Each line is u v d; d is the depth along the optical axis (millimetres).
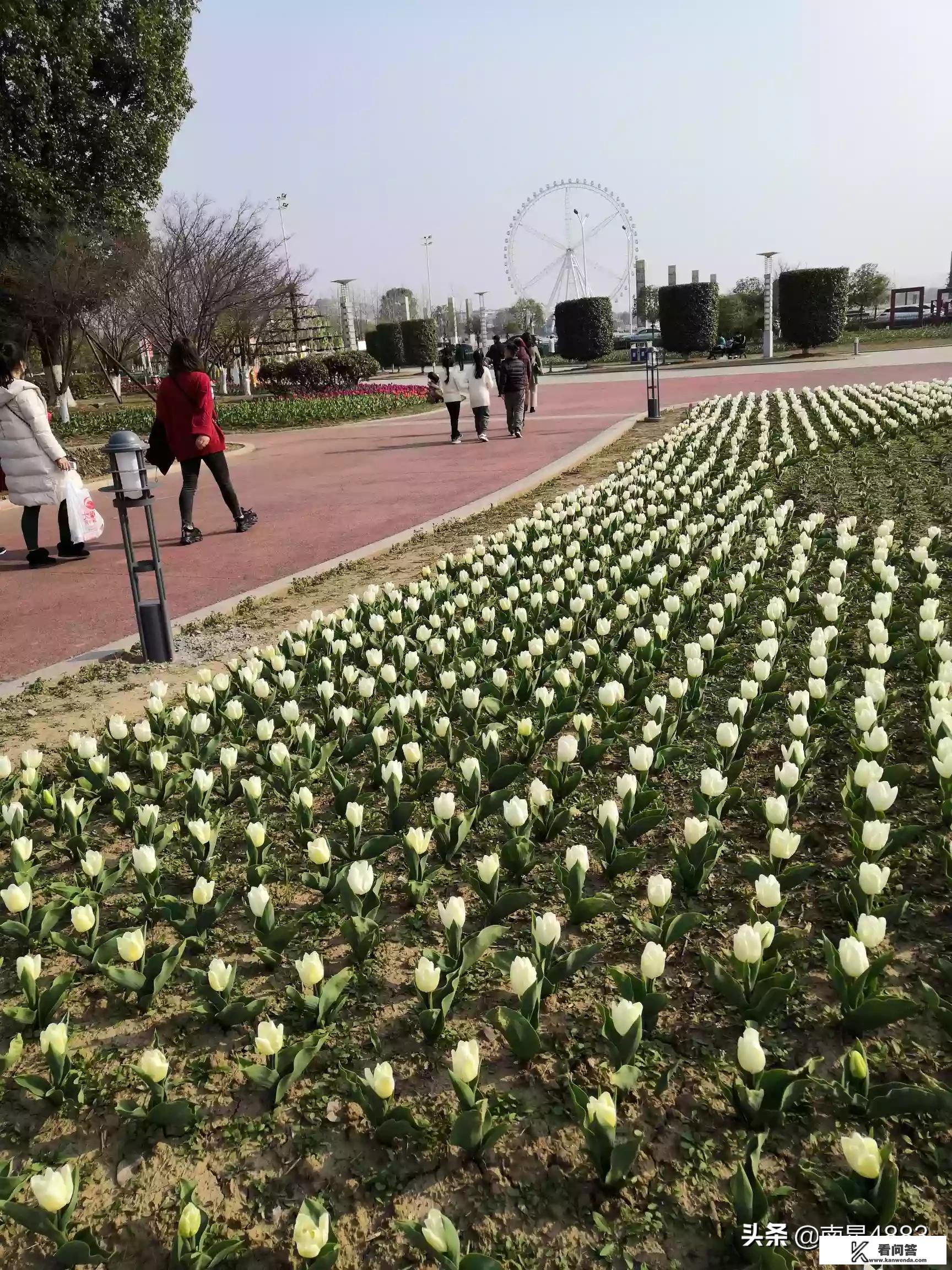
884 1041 2662
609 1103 2205
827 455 11844
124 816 4148
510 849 3508
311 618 6551
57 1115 2713
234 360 40750
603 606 6484
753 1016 2715
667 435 15016
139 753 4805
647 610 6387
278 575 8789
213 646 6734
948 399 15000
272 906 3518
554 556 7457
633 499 10039
